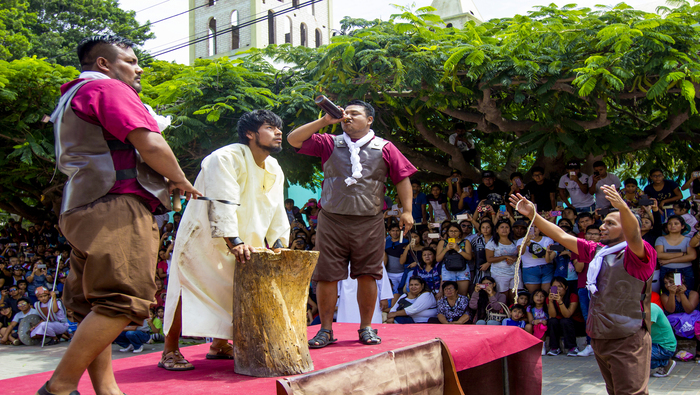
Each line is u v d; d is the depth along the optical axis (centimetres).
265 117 305
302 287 278
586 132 903
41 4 2159
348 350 320
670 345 610
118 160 211
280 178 324
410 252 889
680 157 1032
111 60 223
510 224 831
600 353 369
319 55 884
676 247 714
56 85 878
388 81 824
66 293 222
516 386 411
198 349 362
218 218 276
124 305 204
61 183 1205
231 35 2952
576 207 920
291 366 265
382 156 346
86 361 199
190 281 289
